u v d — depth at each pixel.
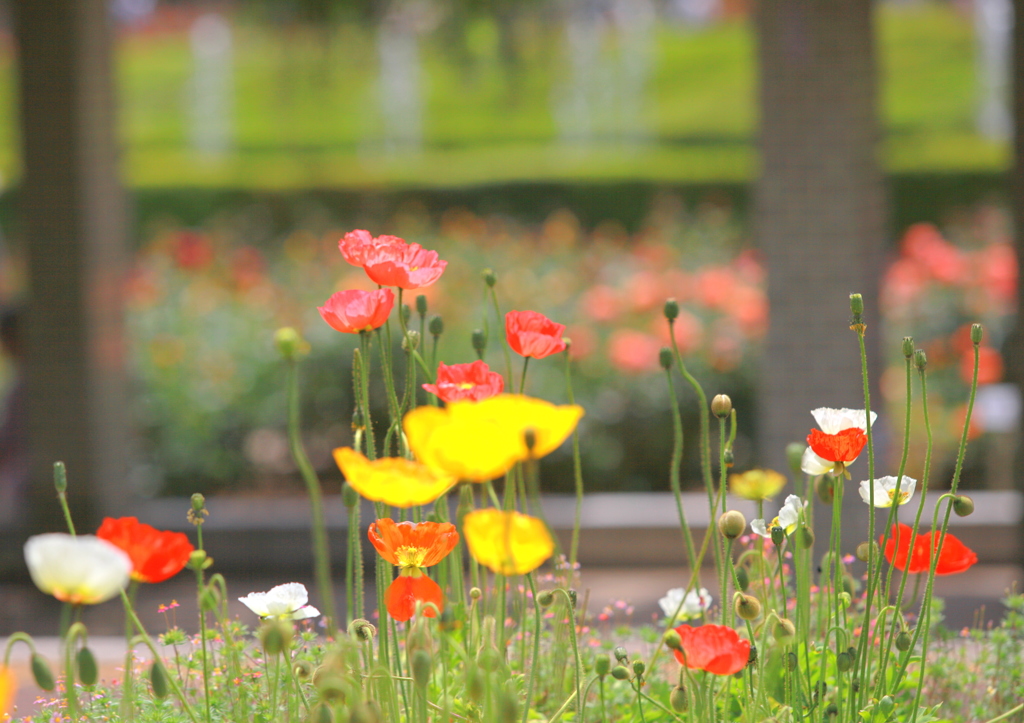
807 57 7.33
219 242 15.19
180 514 8.78
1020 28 7.06
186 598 7.53
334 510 8.85
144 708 2.71
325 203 23.91
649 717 2.77
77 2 8.28
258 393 10.00
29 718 2.81
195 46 42.44
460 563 2.78
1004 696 3.06
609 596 7.15
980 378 9.01
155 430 9.92
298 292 11.62
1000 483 8.95
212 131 36.84
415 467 1.88
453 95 35.88
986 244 13.98
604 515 8.34
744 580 2.43
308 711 2.36
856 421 2.50
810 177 7.36
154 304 11.01
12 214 22.80
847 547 6.77
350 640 2.11
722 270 11.30
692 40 40.88
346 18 15.27
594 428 9.42
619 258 13.21
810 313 7.38
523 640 2.79
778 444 7.43
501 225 14.91
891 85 38.19
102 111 8.61
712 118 36.94
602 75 36.56
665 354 2.68
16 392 9.36
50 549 1.81
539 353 2.46
